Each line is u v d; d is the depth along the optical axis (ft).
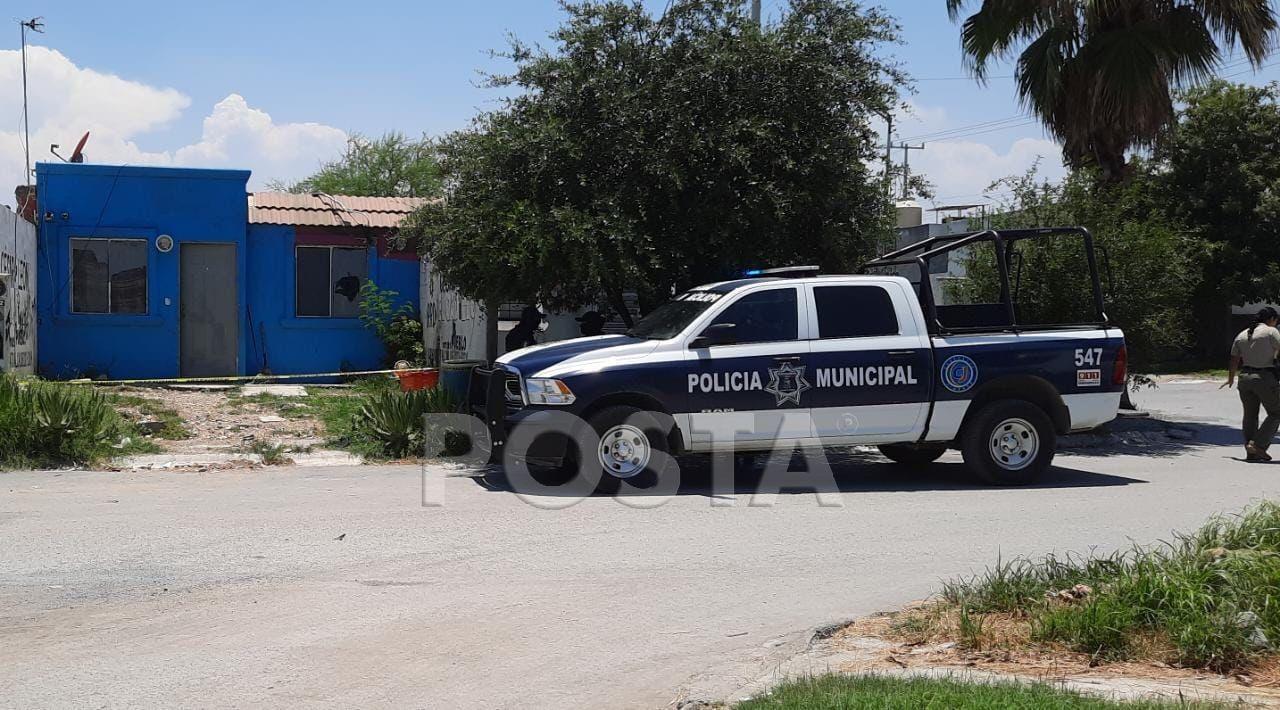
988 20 56.39
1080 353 36.09
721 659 18.01
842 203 46.85
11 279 54.08
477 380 38.55
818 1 47.34
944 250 38.17
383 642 18.75
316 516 29.25
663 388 33.32
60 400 38.19
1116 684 15.70
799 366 34.17
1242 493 34.35
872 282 35.45
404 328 68.33
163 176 64.13
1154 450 46.16
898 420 34.96
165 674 17.03
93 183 63.05
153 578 22.63
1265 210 104.88
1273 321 42.88
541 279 44.42
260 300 66.59
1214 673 16.60
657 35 46.78
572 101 45.85
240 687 16.49
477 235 44.60
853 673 16.33
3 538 26.03
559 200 45.80
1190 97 108.68
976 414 35.73
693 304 35.76
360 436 42.60
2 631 19.07
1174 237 51.08
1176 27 53.83
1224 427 55.16
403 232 57.88
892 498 33.30
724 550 25.80
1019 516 30.19
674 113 45.06
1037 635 18.12
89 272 63.26
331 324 67.82
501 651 18.38
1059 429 36.35
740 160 43.50
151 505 30.48
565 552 25.45
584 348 34.42
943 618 19.60
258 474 36.58
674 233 46.19
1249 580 18.84
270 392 57.72
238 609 20.56
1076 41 55.01
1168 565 19.66
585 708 15.92
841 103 46.83
